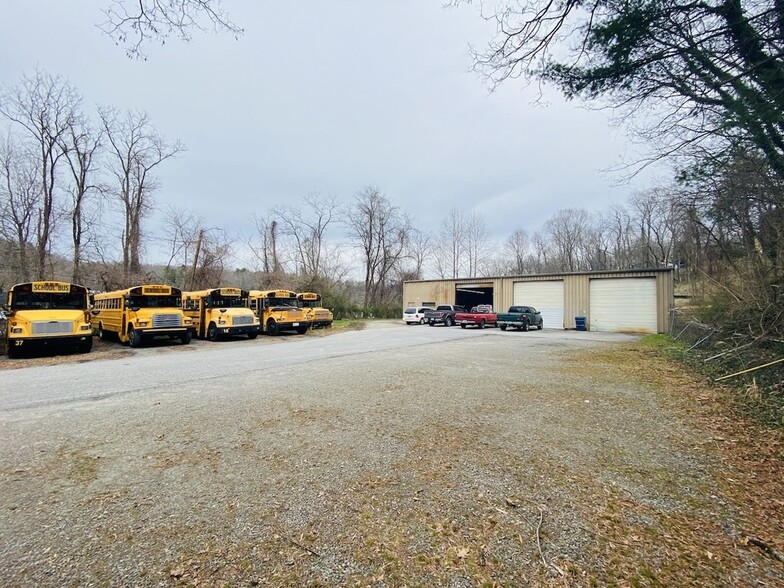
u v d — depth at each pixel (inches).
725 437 177.5
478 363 386.6
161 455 154.8
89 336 486.6
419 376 315.3
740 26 199.9
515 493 124.5
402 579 85.7
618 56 239.3
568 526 106.1
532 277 1015.0
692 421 201.0
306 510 113.9
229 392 259.3
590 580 85.0
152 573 86.9
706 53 223.1
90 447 163.2
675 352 458.6
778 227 308.8
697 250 532.1
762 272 338.3
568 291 947.3
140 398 243.9
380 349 515.2
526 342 614.9
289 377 311.3
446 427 188.5
